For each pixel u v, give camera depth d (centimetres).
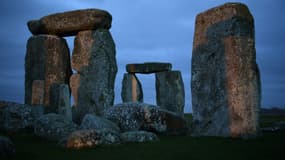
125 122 1238
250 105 983
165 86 2339
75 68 1936
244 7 1051
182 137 1091
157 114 1237
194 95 1136
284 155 712
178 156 734
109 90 1875
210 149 813
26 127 1359
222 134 1030
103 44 1898
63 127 1098
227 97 1027
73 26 1948
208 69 1102
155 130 1218
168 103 2311
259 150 777
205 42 1121
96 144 866
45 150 869
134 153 776
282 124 1329
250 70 1002
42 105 1598
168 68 2412
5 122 1348
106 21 1950
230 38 1031
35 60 1997
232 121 1002
